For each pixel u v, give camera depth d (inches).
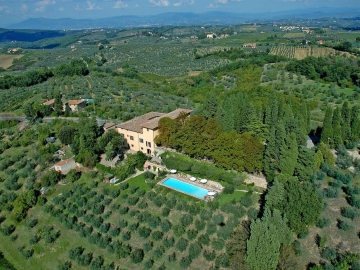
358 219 2001.7
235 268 1691.7
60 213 2359.7
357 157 2827.3
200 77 6919.3
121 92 5403.5
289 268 1641.2
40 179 2723.9
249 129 2930.6
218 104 3105.3
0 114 4490.7
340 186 2303.2
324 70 5565.9
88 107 4419.3
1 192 2642.7
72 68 6948.8
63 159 3051.2
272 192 2014.0
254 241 1642.5
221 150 2576.3
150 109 4284.0
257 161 2469.2
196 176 2637.8
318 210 1902.1
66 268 1929.1
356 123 3043.8
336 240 1870.1
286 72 6230.3
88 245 2092.8
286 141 2329.0
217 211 2229.3
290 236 1777.8
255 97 4052.7
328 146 2989.7
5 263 2028.8
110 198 2472.9
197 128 2716.5
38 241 2170.3
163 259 1926.7
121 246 2021.4
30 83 6333.7
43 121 4101.9
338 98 4653.1
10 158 3093.0
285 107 3117.6
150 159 2930.6
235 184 2444.6
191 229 2091.5
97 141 3085.6
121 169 2748.5
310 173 2331.4
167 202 2321.6
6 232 2246.6
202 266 1854.1
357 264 1624.0
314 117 3996.1
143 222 2206.0
